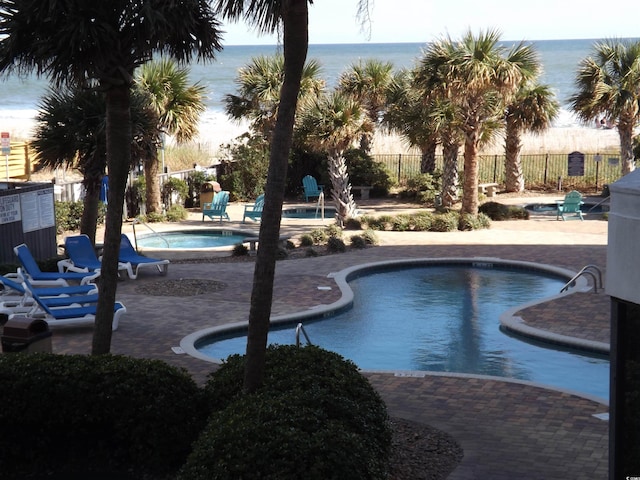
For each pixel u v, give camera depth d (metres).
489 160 40.19
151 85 24.31
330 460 5.79
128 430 7.35
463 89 23.16
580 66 30.66
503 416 8.87
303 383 7.13
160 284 16.61
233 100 28.23
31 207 17.64
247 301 15.14
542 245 21.30
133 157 17.73
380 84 31.39
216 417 6.72
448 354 12.62
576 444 7.97
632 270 5.53
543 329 13.12
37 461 7.62
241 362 7.88
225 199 26.42
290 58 6.74
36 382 7.40
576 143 49.06
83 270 16.11
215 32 9.16
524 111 31.17
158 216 26.27
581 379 11.27
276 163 6.86
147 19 8.25
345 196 25.11
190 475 5.89
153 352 11.62
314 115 23.92
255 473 5.71
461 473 7.17
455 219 24.39
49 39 8.45
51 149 17.00
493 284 17.45
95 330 8.84
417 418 8.81
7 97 95.56
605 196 31.09
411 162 41.84
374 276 18.34
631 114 29.33
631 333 5.81
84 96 16.72
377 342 13.32
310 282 16.97
